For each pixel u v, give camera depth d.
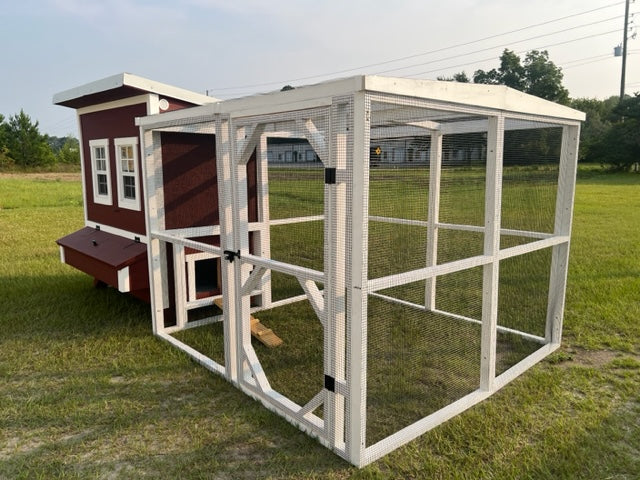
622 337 4.21
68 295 5.64
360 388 2.39
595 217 11.73
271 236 6.61
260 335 4.25
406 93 2.26
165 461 2.55
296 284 6.12
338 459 2.55
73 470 2.49
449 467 2.48
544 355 3.87
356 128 2.16
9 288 5.89
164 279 4.51
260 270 3.00
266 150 5.04
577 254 7.54
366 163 2.17
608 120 33.44
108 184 5.18
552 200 4.05
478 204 4.84
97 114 5.21
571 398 3.20
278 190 5.03
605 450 2.61
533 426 2.86
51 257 7.81
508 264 4.55
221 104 3.14
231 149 3.10
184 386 3.40
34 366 3.71
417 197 4.86
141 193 4.58
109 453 2.63
